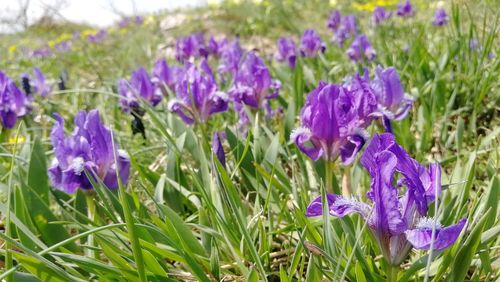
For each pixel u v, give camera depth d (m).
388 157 0.26
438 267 0.31
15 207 0.38
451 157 0.48
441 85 0.60
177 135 0.55
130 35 1.77
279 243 0.41
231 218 0.38
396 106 0.45
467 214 0.36
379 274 0.32
